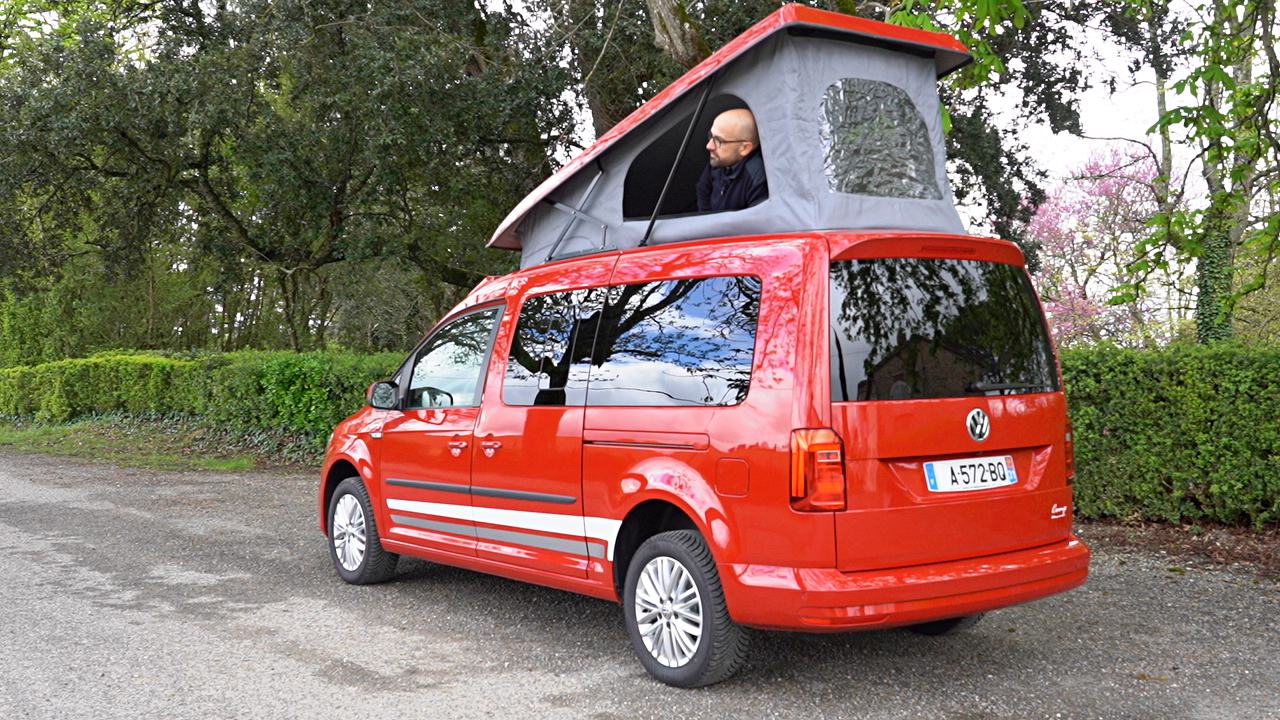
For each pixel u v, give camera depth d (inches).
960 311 165.8
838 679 173.3
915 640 196.7
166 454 578.6
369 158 566.9
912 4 282.0
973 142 589.9
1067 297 625.9
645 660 174.2
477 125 589.3
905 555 152.7
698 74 191.0
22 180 589.6
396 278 904.9
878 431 151.9
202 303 999.0
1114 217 624.7
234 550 303.0
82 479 485.4
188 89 552.4
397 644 200.1
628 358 181.9
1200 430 281.4
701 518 161.5
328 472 267.0
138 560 288.4
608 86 606.5
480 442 211.8
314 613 225.9
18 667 184.9
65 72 547.8
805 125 176.6
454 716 158.2
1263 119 307.6
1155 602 224.4
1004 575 158.7
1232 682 170.4
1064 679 172.4
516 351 210.8
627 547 181.2
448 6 593.0
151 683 175.3
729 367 162.7
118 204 658.8
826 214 171.0
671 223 194.4
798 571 149.6
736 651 163.9
